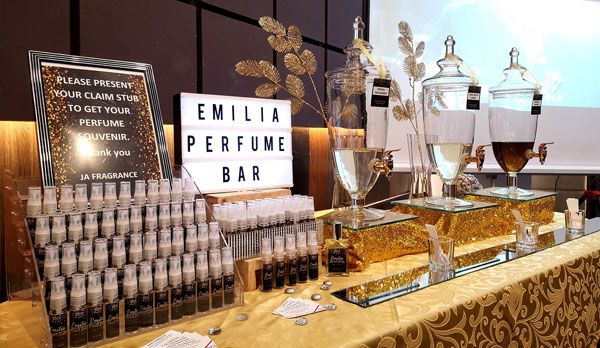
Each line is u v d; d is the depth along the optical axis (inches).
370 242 44.7
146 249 32.6
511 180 65.9
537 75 153.6
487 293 36.5
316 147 129.7
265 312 33.5
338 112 46.2
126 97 42.7
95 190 33.2
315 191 130.1
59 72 39.2
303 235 40.3
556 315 43.7
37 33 68.2
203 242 35.3
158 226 34.9
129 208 33.7
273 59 109.7
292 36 64.7
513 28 151.2
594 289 50.0
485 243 54.6
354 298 35.4
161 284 31.4
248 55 103.0
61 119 37.9
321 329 29.8
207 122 53.2
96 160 38.6
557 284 43.9
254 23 105.7
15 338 30.0
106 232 32.3
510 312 38.4
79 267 30.0
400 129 140.3
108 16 75.7
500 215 59.7
